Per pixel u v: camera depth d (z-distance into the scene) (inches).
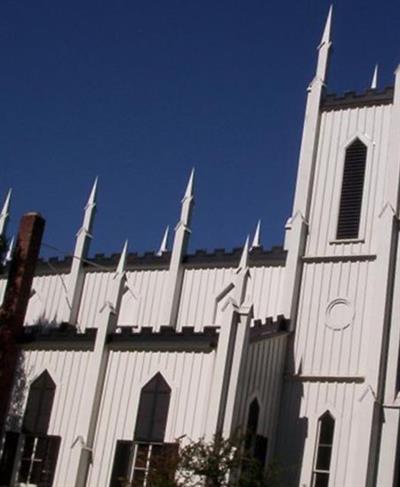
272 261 2010.3
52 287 2314.2
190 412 1617.9
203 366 1640.0
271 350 1775.3
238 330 1635.1
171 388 1649.9
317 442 1744.6
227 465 1469.0
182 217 2181.3
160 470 1466.5
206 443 1546.5
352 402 1743.4
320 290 1855.3
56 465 1701.5
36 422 1766.7
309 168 1957.4
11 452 1770.4
